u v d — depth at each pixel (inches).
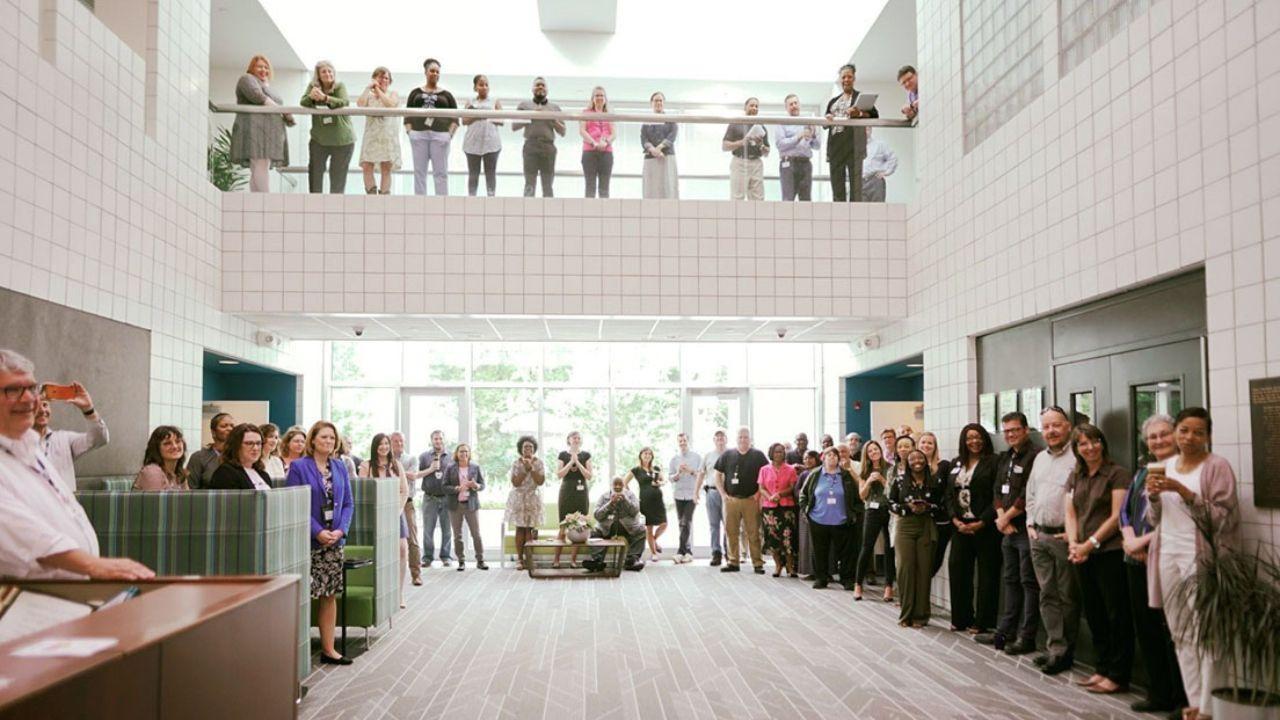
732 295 355.9
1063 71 252.8
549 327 396.8
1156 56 207.2
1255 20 175.6
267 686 65.9
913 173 364.2
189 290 315.3
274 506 201.0
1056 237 252.4
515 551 445.4
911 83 372.8
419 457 470.0
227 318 353.1
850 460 403.9
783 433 528.7
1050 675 227.8
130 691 45.4
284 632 69.7
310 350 486.6
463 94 498.9
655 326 394.0
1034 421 271.4
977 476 273.1
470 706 198.8
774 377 529.0
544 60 498.0
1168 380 210.2
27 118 218.8
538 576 406.0
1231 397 182.7
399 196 346.9
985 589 272.2
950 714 192.5
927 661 242.2
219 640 56.7
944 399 330.3
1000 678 224.4
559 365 520.4
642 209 354.3
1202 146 191.6
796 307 358.9
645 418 522.6
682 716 191.2
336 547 238.2
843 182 364.2
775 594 359.3
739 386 526.9
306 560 221.1
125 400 268.5
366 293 344.8
